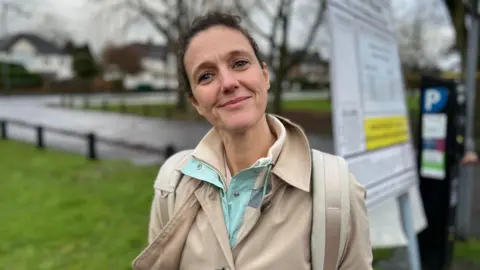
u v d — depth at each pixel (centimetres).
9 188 614
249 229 103
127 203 534
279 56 1645
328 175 108
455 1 767
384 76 271
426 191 335
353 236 108
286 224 104
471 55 394
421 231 340
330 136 1291
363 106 232
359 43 232
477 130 1027
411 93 2161
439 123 327
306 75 4297
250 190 106
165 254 112
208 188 111
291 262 101
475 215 486
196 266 108
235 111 103
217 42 104
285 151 109
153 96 4116
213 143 117
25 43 5403
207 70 106
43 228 441
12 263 357
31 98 3600
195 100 116
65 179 677
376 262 339
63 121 1795
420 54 2192
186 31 115
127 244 397
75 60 4325
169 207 118
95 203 533
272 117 117
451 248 343
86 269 345
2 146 1057
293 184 103
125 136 1320
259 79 106
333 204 104
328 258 105
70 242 405
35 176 701
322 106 2389
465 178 402
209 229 108
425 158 336
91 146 866
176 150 753
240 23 112
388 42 285
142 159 877
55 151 985
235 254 104
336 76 202
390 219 277
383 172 246
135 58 4053
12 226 446
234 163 113
